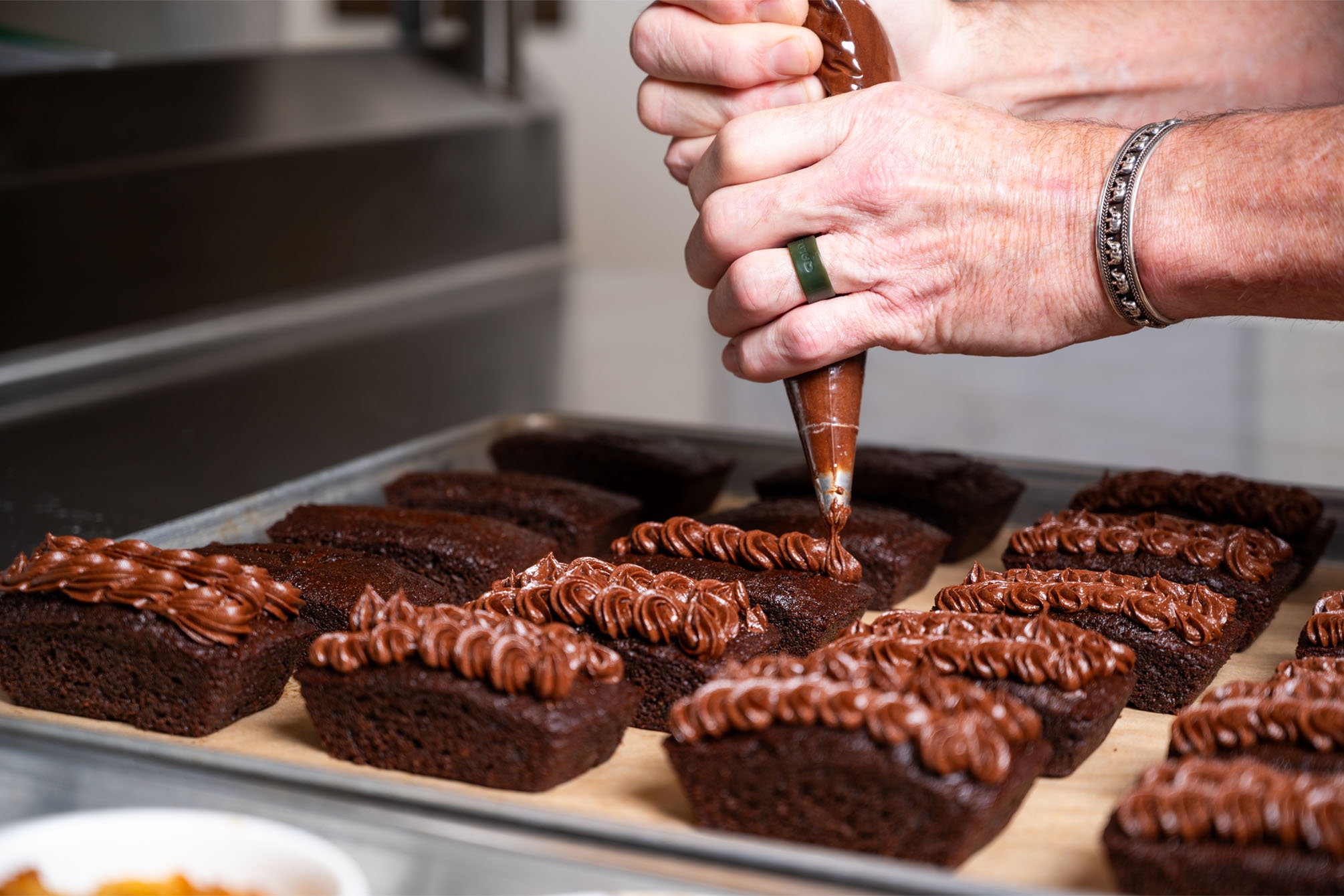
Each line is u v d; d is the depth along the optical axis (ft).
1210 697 2.36
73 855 2.09
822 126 2.53
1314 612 2.66
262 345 4.54
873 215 2.52
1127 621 2.64
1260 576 2.81
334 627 2.71
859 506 3.07
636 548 2.84
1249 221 2.48
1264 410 4.05
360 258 5.22
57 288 4.03
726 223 2.55
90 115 4.16
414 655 2.41
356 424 3.68
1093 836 2.30
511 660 2.37
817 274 2.53
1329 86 3.10
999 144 2.53
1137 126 3.14
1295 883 2.09
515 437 3.42
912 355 5.00
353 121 5.10
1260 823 2.12
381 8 7.73
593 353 4.64
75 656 2.52
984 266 2.54
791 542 2.78
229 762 2.24
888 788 2.22
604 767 2.43
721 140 2.55
